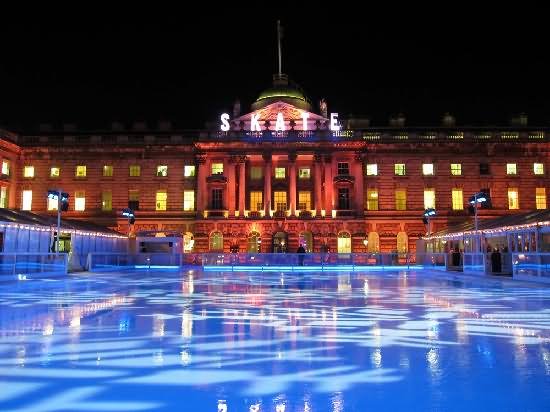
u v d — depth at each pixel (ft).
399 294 70.18
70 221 170.40
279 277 118.21
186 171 221.66
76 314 47.78
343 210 212.43
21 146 219.61
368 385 22.90
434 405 20.16
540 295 68.13
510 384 23.03
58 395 21.36
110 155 222.07
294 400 20.75
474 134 218.59
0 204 207.31
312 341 33.68
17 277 101.60
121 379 23.88
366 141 217.97
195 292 73.87
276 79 238.89
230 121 225.35
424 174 218.38
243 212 212.84
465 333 36.86
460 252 140.97
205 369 25.82
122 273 136.67
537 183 215.92
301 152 216.54
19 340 33.88
